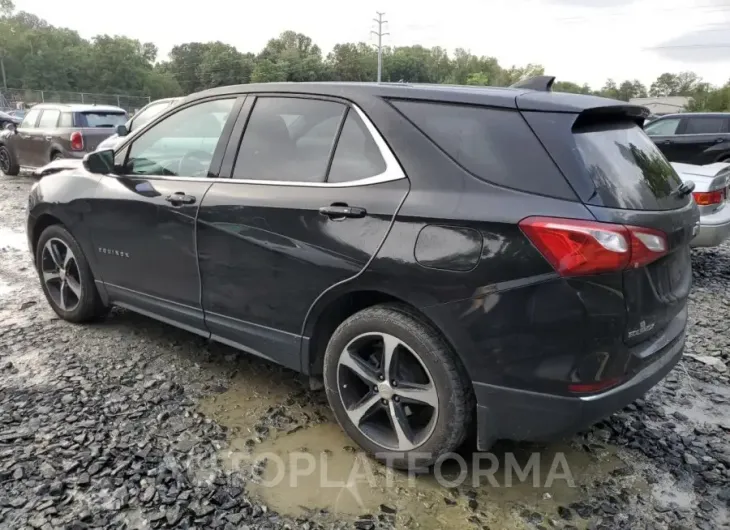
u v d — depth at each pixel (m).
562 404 2.35
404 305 2.70
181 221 3.40
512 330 2.35
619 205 2.33
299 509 2.53
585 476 2.81
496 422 2.51
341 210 2.74
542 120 2.44
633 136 2.81
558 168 2.34
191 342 4.17
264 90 3.27
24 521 2.38
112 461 2.79
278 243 2.96
